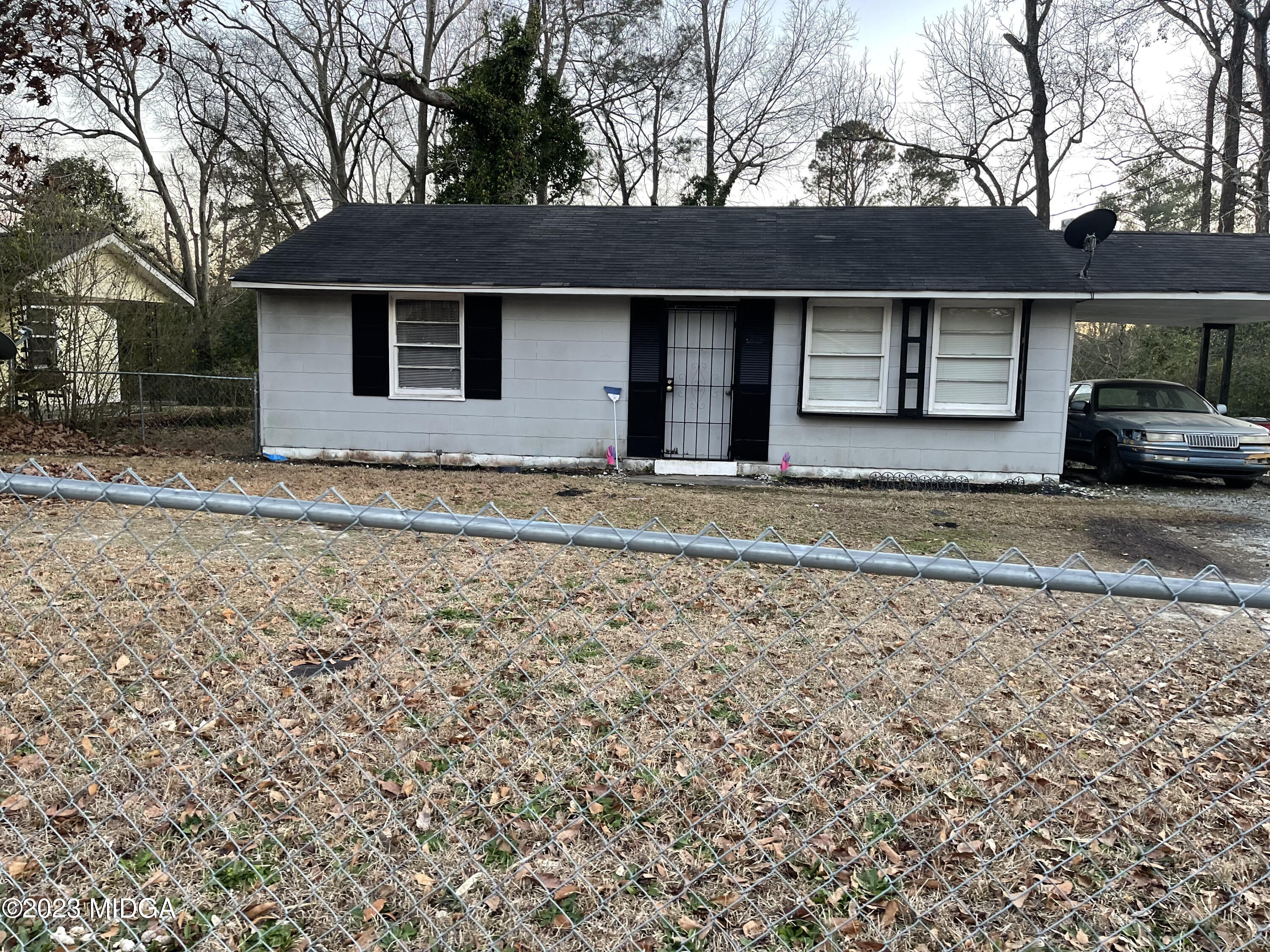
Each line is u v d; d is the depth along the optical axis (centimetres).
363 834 247
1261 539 750
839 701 350
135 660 369
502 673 371
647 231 1236
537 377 1132
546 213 1312
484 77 1908
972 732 330
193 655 378
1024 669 396
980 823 268
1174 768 304
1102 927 222
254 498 197
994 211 1264
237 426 1402
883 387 1091
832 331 1095
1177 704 362
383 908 221
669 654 401
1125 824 270
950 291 1023
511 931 213
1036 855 253
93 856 238
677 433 1163
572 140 2073
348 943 208
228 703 332
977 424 1083
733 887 233
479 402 1140
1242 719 348
